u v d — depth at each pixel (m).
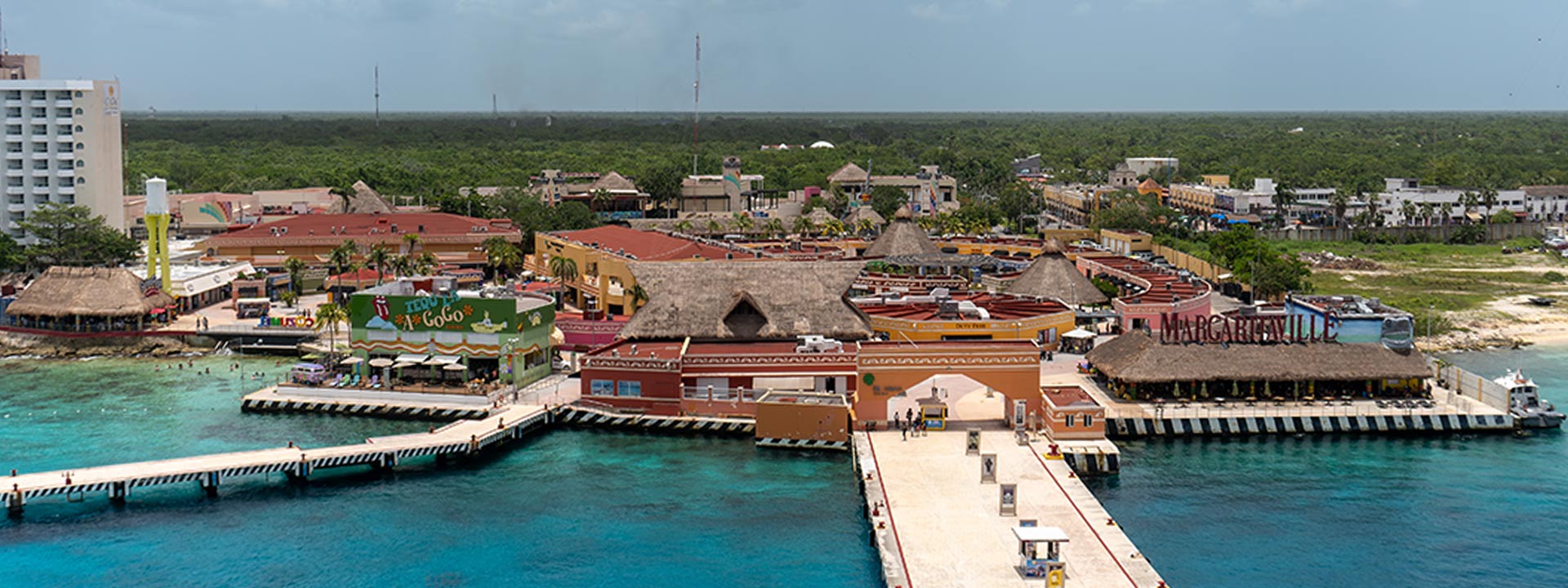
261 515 93.38
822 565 83.25
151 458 106.69
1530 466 104.62
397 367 126.94
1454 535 88.50
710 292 131.25
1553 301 190.62
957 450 104.69
